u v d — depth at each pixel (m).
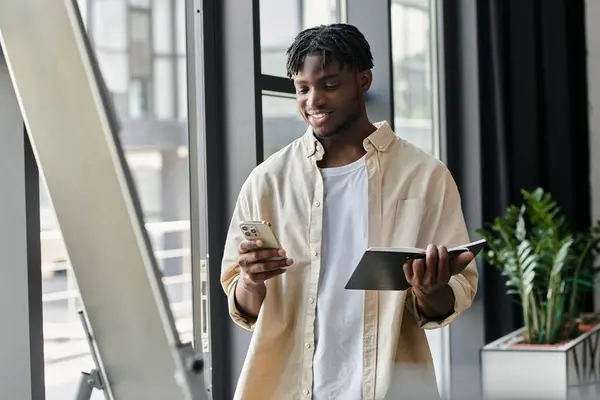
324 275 1.62
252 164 2.54
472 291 1.64
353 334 1.59
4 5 0.72
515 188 3.95
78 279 0.69
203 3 2.52
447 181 1.66
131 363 0.68
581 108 4.40
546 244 3.50
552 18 4.20
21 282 1.94
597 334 3.62
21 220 1.93
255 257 1.53
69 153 0.71
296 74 1.64
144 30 2.35
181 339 0.68
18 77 0.72
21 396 1.95
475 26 3.82
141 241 0.69
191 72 2.52
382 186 1.64
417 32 3.77
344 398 1.56
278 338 1.64
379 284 1.51
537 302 3.61
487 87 3.88
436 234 1.64
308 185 1.66
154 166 2.40
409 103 3.73
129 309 0.68
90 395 1.29
